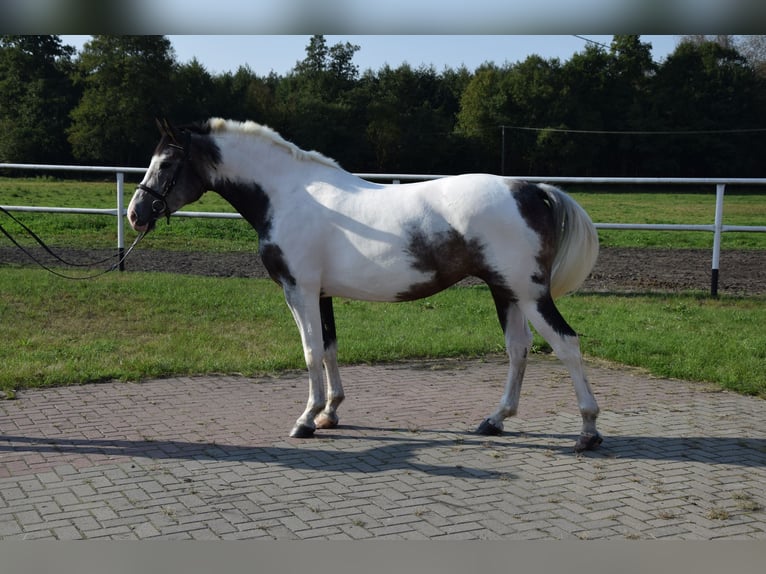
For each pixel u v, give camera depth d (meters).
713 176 67.62
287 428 5.30
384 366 7.20
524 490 4.18
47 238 14.26
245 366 6.91
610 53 69.38
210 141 5.12
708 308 9.56
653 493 4.14
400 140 68.38
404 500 4.02
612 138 68.19
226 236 15.50
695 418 5.59
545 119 69.19
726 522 3.76
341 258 4.89
